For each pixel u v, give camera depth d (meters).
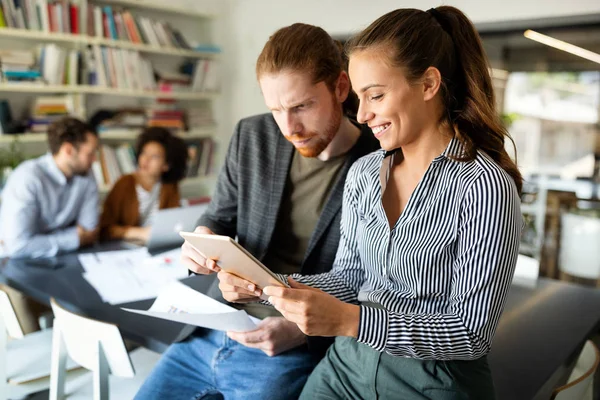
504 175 0.98
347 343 1.19
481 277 0.96
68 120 2.87
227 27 4.91
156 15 4.62
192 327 1.55
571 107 3.65
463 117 1.06
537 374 1.41
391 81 1.00
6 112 3.60
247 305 1.51
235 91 4.93
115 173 4.18
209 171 5.00
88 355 1.66
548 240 3.89
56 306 1.72
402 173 1.13
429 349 0.98
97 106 4.31
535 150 3.88
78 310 1.90
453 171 1.03
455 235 1.01
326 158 1.51
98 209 3.08
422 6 3.62
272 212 1.57
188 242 1.38
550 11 3.21
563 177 3.79
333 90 1.39
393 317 1.00
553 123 3.76
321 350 1.46
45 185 2.80
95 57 3.98
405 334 0.98
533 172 3.91
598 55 3.28
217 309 1.41
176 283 1.58
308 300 0.98
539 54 3.57
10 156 3.60
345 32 4.12
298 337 1.43
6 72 3.54
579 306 1.98
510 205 0.96
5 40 3.72
